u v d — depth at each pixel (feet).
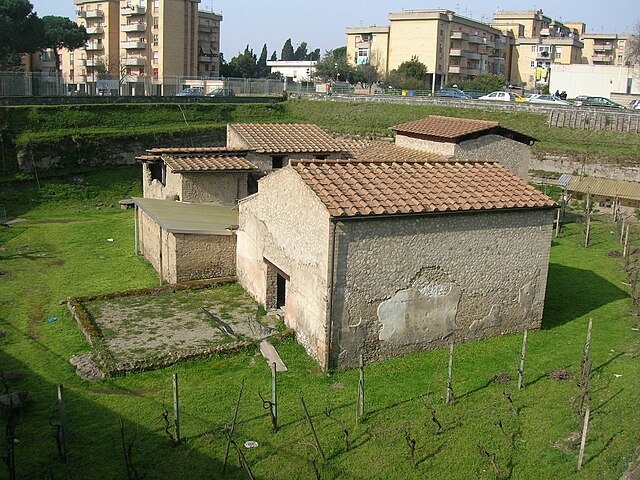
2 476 37.35
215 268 72.43
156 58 266.16
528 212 58.95
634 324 63.31
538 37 352.08
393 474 38.91
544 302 67.77
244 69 320.50
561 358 55.26
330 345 51.47
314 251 52.39
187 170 86.17
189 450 40.73
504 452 41.06
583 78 224.74
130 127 147.13
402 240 52.95
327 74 262.67
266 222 61.93
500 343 58.34
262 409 45.88
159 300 65.72
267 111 176.65
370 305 52.60
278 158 97.66
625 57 262.47
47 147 124.67
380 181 56.75
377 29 291.79
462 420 44.65
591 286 75.10
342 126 167.32
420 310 55.21
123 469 38.58
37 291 70.13
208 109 167.02
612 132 136.98
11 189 117.60
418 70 261.03
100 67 279.28
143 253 84.02
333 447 41.42
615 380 50.70
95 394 47.52
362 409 44.78
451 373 47.39
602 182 118.42
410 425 43.86
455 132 93.97
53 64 298.56
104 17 277.44
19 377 49.52
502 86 247.50
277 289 63.62
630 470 38.47
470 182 60.39
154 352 53.16
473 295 57.72
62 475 37.83
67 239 92.68
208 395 47.57
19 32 222.89
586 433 39.58
